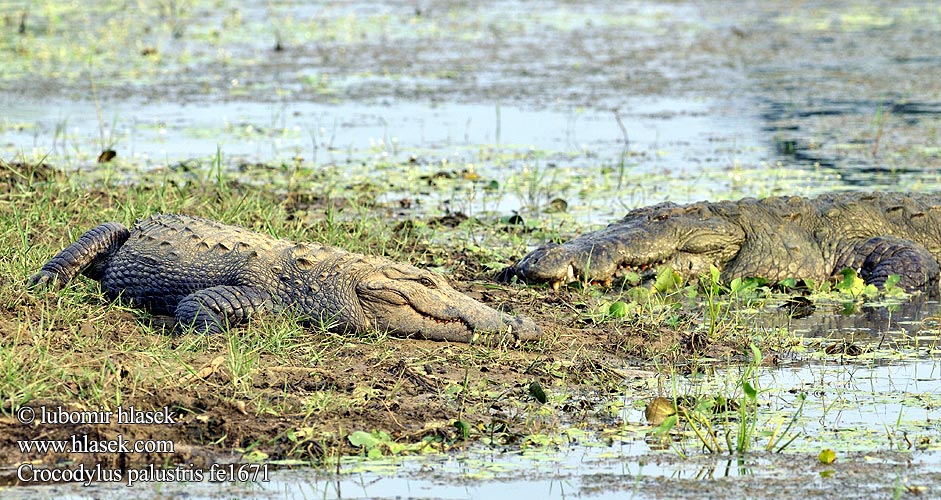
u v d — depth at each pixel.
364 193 20.14
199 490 9.34
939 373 12.50
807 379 12.29
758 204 17.14
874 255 16.84
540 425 10.81
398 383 11.37
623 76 32.34
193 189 18.94
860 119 27.20
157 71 32.19
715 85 31.27
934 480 9.59
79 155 22.08
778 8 47.50
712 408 11.23
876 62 35.06
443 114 27.16
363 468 9.76
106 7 44.69
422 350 12.62
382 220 18.53
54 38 37.12
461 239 17.66
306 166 22.02
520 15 44.28
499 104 28.41
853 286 15.92
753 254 16.62
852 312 15.17
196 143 23.75
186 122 25.73
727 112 27.92
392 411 10.86
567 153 23.59
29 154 21.88
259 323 12.59
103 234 13.73
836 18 44.59
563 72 32.84
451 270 15.92
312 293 12.96
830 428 10.84
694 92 30.30
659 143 24.58
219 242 13.34
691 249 16.31
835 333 14.12
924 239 17.44
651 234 16.08
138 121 25.80
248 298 12.78
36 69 32.03
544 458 10.07
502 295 14.83
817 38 39.66
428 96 29.20
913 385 12.09
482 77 32.03
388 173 21.56
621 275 15.89
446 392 11.42
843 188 20.64
